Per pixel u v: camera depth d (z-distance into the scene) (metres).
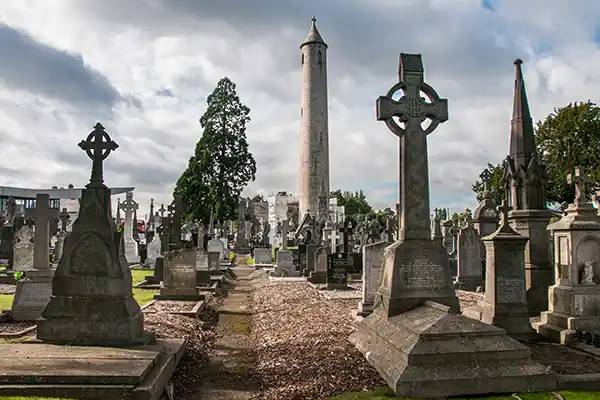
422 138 8.88
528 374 6.32
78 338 7.72
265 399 6.55
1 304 13.45
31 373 5.96
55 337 7.73
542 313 10.05
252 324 12.42
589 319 9.20
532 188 12.72
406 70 8.99
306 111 53.09
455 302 8.32
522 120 13.10
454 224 33.41
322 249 21.47
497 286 9.48
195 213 55.31
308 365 7.57
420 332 6.56
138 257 31.56
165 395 6.56
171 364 7.23
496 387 6.22
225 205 55.88
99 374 6.01
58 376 5.94
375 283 12.09
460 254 18.61
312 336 9.41
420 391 6.10
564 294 9.59
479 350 6.39
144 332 8.32
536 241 12.34
